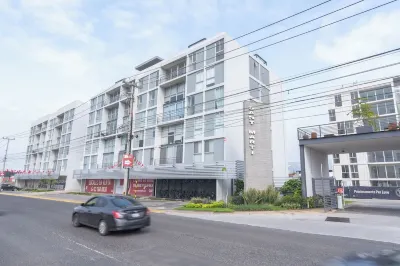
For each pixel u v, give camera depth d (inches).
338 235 377.1
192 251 280.8
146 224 380.5
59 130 2277.3
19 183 2586.1
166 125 1235.9
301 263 243.0
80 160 1849.2
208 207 700.7
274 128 1279.5
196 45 1179.9
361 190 1141.7
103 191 1551.4
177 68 1274.6
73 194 1460.4
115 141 1521.9
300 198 716.0
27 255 263.7
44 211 647.8
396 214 589.0
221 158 965.2
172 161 1163.9
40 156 2475.4
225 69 1011.9
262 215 587.5
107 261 244.8
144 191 1251.8
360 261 250.5
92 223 386.0
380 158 1780.3
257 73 1200.2
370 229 415.8
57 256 260.5
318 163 858.1
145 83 1396.4
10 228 412.5
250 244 315.6
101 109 1728.6
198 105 1089.4
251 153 816.9
